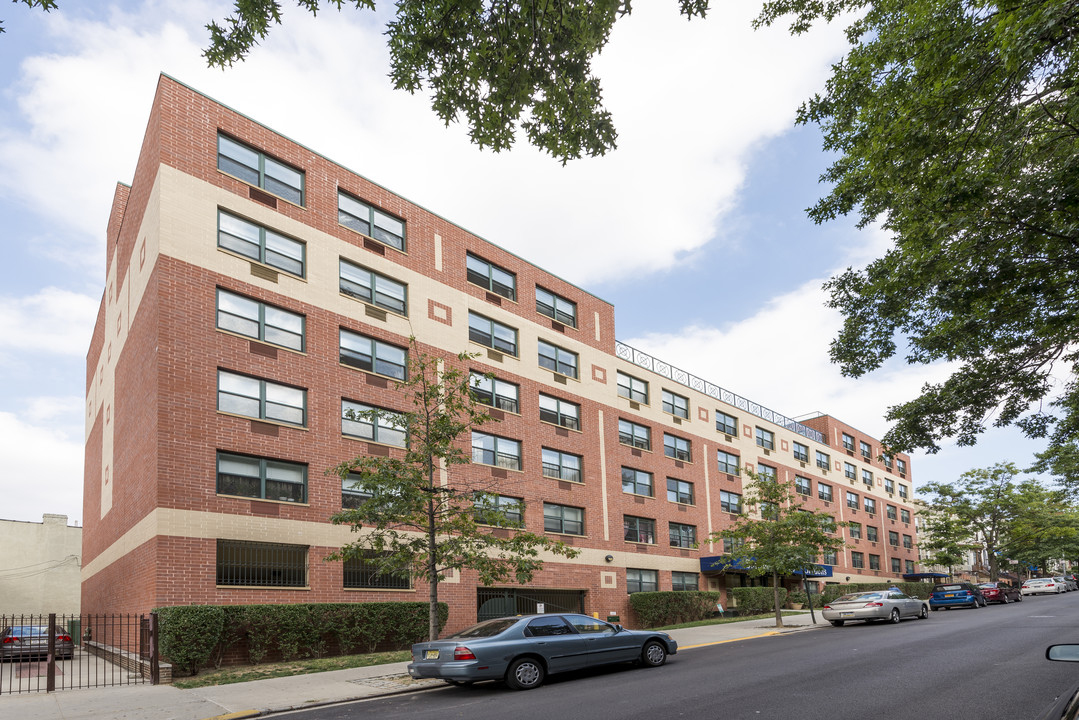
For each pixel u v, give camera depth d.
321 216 24.05
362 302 24.55
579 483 31.98
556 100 8.69
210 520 19.38
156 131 20.88
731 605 39.41
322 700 12.75
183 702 12.88
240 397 20.83
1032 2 8.14
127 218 25.73
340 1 7.83
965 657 14.55
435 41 8.20
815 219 14.23
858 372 15.79
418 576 17.02
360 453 23.17
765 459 46.62
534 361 31.23
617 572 32.88
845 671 13.17
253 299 21.73
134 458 21.52
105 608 25.27
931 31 9.86
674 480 38.44
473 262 29.52
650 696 11.39
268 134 23.19
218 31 8.02
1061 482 50.03
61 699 13.46
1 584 39.53
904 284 13.29
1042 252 11.12
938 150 10.41
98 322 32.91
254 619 18.27
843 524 26.91
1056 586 49.50
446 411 18.67
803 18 12.61
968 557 71.75
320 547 21.53
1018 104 9.74
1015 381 14.40
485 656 12.80
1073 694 4.68
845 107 12.49
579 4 7.84
